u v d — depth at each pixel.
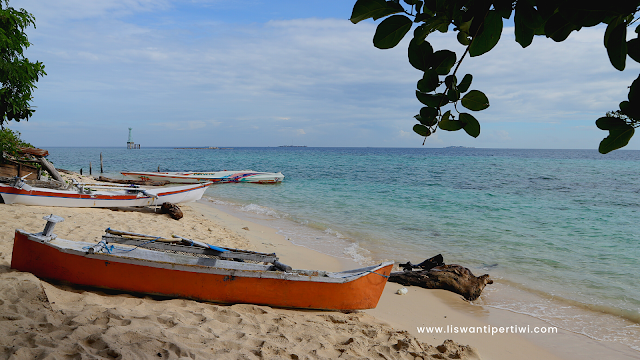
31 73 9.80
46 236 5.73
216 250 6.20
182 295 5.63
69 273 5.52
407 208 18.31
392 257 10.30
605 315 6.99
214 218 14.70
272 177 28.72
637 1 0.91
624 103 1.09
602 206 19.50
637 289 8.19
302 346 4.61
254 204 19.11
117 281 5.54
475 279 7.86
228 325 4.94
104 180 25.30
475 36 1.14
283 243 11.38
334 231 13.33
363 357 4.51
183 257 5.89
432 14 1.17
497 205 19.41
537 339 6.04
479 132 1.25
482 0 1.11
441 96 1.24
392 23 1.16
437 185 28.88
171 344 4.00
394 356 4.68
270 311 5.66
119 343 3.85
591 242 12.19
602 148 1.15
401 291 7.75
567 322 6.69
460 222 15.12
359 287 6.14
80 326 4.08
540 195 23.64
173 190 14.52
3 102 9.70
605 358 5.55
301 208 18.17
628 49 1.04
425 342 5.54
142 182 25.89
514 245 11.73
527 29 1.14
